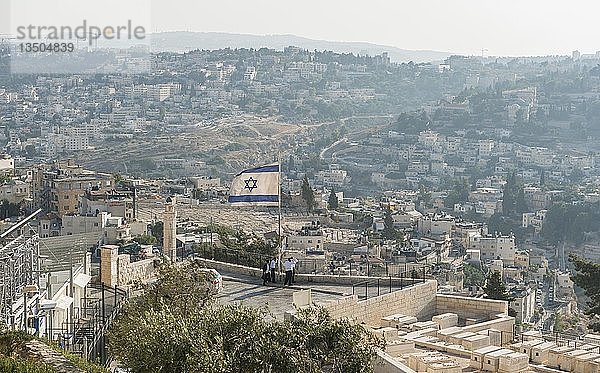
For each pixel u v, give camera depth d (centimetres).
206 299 2827
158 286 2812
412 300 3316
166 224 4369
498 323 3120
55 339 2903
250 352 2041
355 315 3070
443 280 9656
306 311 2242
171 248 4356
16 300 2831
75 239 4044
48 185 10506
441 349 2731
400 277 3606
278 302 3181
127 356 2136
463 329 2975
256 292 3356
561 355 2714
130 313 2717
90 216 8819
